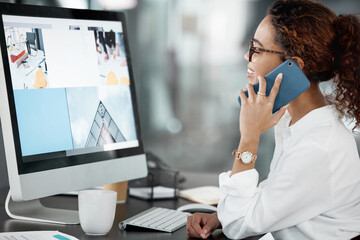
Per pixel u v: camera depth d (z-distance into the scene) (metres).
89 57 1.50
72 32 1.45
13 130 1.25
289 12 1.25
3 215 1.38
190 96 4.39
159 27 4.32
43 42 1.37
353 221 1.17
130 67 1.66
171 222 1.35
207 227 1.27
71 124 1.41
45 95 1.35
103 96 1.53
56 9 1.41
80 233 1.24
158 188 1.69
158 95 4.41
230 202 1.22
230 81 4.28
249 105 1.25
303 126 1.23
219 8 4.20
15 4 1.30
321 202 1.15
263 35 1.28
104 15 1.57
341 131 1.20
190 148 4.46
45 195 1.31
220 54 4.26
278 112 1.26
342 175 1.16
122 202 1.62
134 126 1.64
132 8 4.27
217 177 2.18
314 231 1.16
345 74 1.22
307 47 1.22
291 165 1.15
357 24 1.23
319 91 1.31
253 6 4.12
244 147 1.23
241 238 1.21
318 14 1.23
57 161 1.35
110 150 1.53
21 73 1.29
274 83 1.24
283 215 1.15
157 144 4.49
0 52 1.25
